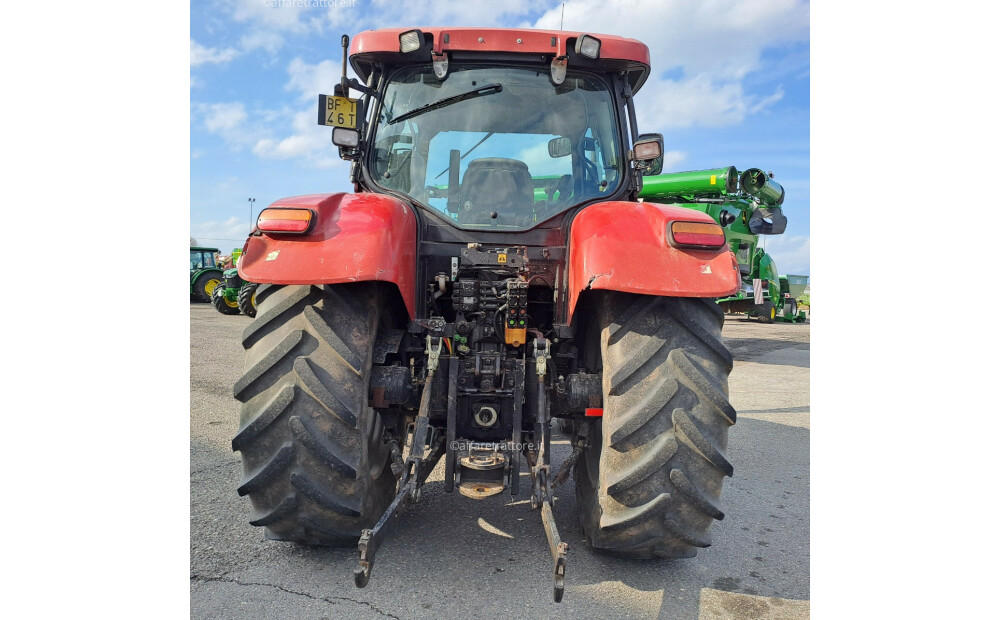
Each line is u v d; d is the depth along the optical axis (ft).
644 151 9.95
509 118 10.26
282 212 7.70
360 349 7.86
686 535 7.73
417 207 9.91
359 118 9.99
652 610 7.79
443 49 10.07
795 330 52.42
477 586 8.18
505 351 9.02
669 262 7.71
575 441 9.53
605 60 10.24
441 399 8.88
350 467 7.57
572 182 10.24
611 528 7.82
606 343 8.18
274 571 8.45
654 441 7.66
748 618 7.68
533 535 9.73
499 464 8.16
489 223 9.84
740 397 22.20
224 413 17.07
